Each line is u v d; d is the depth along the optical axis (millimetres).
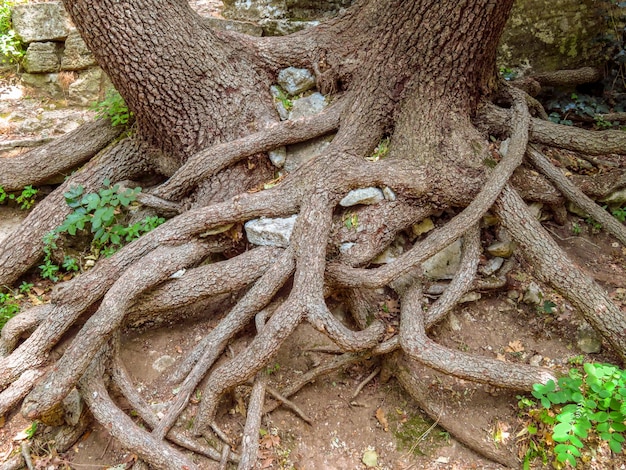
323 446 3059
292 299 2967
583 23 5137
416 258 3141
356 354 3195
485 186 3373
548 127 3867
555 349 3320
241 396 3094
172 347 3363
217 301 3576
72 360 2828
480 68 3797
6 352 3236
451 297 3248
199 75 3762
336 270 3246
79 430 2977
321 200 3301
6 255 3752
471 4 3420
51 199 3941
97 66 5121
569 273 3141
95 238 3721
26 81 5203
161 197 3824
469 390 3164
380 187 3479
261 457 2896
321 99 4133
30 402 2740
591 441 2838
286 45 4129
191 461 2754
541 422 2916
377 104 3818
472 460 2979
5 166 4113
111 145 4203
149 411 2928
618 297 3531
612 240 3971
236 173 3783
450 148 3609
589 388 2779
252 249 3441
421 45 3691
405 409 3213
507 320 3502
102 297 3217
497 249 3629
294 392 3150
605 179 3979
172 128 3854
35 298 3758
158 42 3520
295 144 3953
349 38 4090
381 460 3027
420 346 2990
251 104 3941
